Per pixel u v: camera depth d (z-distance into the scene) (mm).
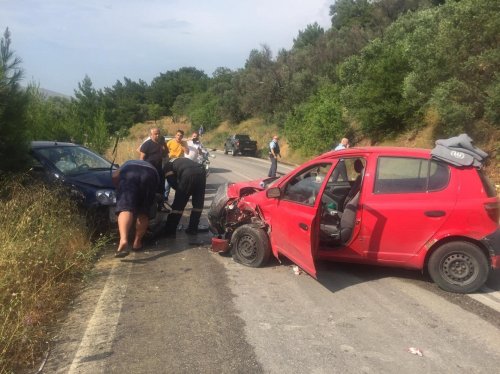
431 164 5973
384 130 23609
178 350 4234
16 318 4539
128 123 83688
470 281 5695
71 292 5668
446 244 5758
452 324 4824
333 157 6270
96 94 23000
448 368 3963
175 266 6758
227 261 7027
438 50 15898
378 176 6098
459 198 5770
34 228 6254
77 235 6984
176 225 8484
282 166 26641
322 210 6852
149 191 7309
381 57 22766
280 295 5621
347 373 3865
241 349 4258
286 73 48500
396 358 4117
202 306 5262
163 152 9344
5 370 3832
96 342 4391
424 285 6016
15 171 7695
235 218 7125
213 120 65062
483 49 14984
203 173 8531
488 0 14289
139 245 7578
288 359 4082
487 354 4203
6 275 4910
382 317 4996
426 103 18844
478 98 15328
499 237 5648
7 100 7520
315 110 28266
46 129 15148
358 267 6750
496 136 15719
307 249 5734
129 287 5863
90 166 9000
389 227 5953
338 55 40344
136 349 4254
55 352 4219
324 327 4738
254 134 48594
